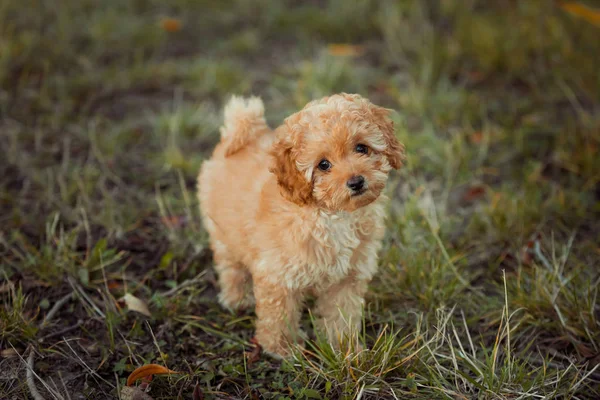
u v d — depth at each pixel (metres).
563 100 1.62
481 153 1.44
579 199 1.31
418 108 1.59
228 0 2.24
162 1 2.21
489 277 1.18
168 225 1.25
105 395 0.97
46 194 1.30
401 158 1.01
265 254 0.99
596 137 1.44
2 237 1.19
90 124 1.52
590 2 2.03
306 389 0.96
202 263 1.21
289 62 1.87
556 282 1.12
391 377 0.99
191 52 1.92
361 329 1.08
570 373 1.01
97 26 1.92
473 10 2.12
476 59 1.81
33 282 1.13
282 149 0.96
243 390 0.99
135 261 1.20
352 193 0.93
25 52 1.73
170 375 0.98
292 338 1.04
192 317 1.09
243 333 1.09
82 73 1.73
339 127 0.94
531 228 1.25
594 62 1.71
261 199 1.00
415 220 1.27
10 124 1.51
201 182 1.11
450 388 0.98
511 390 0.96
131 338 1.06
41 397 0.95
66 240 1.18
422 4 2.15
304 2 2.29
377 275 1.16
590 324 1.06
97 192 1.35
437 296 1.11
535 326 1.08
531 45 1.81
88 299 1.11
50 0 2.05
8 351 1.02
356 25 2.06
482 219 1.28
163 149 1.48
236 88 1.70
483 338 1.07
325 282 1.01
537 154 1.46
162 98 1.68
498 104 1.62
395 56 1.86
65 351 1.03
